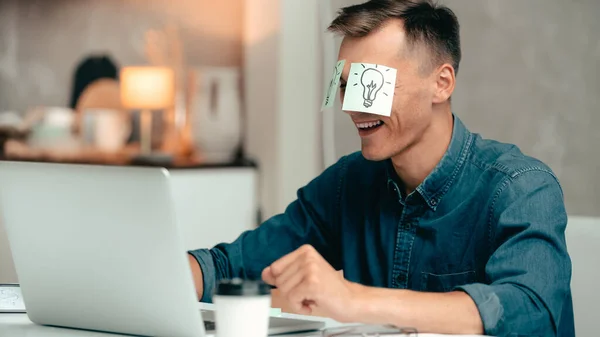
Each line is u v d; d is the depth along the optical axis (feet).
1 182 3.98
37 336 3.87
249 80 15.78
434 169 4.95
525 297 4.09
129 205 3.59
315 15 13.51
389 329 3.54
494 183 4.83
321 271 3.68
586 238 5.06
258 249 5.59
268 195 15.17
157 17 16.80
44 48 17.49
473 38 11.27
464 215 4.92
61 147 15.43
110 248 3.71
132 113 16.57
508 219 4.58
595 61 10.37
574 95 10.53
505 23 10.99
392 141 4.83
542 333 4.08
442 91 4.91
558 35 10.61
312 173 13.60
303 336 3.74
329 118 12.51
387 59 4.74
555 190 4.70
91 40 17.19
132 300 3.73
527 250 4.34
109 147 15.72
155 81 14.96
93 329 4.00
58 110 16.53
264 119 15.35
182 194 13.46
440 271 5.00
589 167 10.44
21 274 4.09
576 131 10.53
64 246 3.87
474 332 3.86
